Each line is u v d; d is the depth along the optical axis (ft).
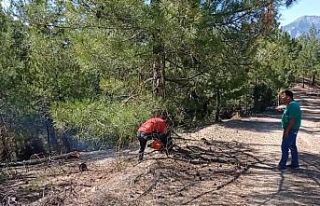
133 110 33.83
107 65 36.86
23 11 51.98
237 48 39.99
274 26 40.47
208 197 27.78
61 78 64.13
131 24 34.30
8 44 59.47
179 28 32.63
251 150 47.11
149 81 40.14
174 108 41.04
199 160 39.17
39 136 76.18
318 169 37.01
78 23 36.68
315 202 26.89
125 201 26.48
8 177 38.01
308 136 64.64
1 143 70.69
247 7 38.09
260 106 120.78
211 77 42.01
